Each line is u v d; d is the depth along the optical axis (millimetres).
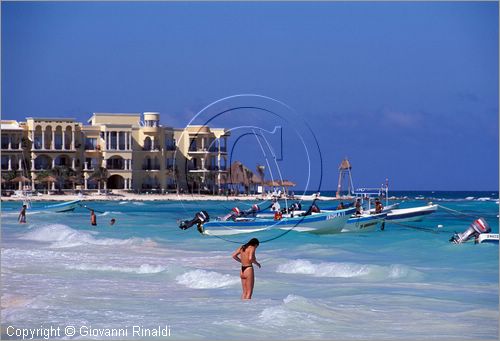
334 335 22391
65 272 36594
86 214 110375
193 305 27094
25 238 60125
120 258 43906
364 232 67625
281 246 54656
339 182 160250
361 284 33750
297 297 26984
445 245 53375
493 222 95812
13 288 31000
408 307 27031
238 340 21672
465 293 30859
